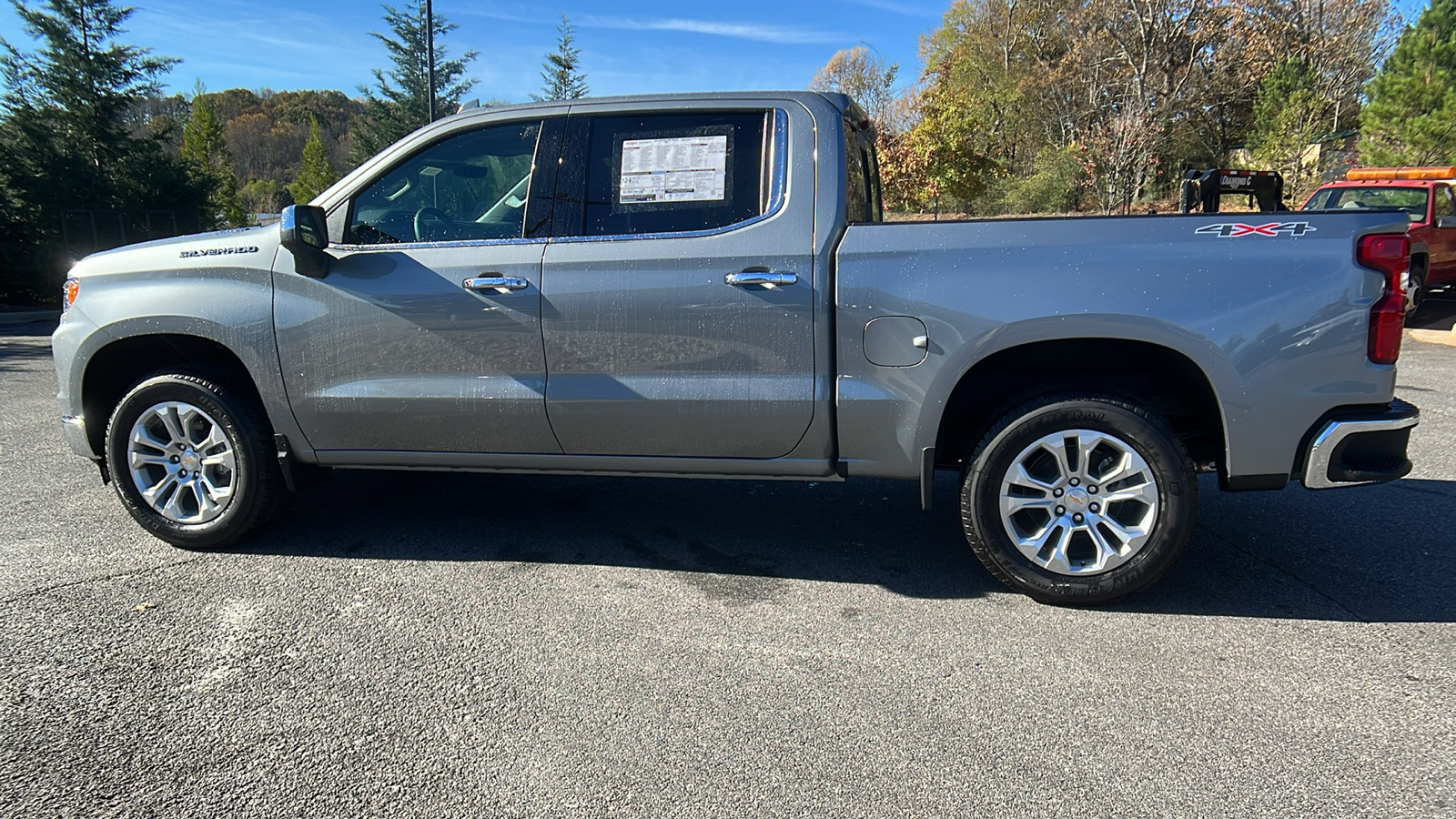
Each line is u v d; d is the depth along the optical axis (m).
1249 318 3.09
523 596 3.53
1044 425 3.28
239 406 3.85
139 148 18.83
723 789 2.32
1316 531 4.23
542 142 3.67
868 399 3.38
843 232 3.38
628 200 3.56
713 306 3.43
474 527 4.34
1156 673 2.90
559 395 3.59
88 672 2.90
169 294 3.82
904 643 3.12
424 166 3.77
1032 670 2.93
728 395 3.47
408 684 2.84
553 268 3.53
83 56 17.83
